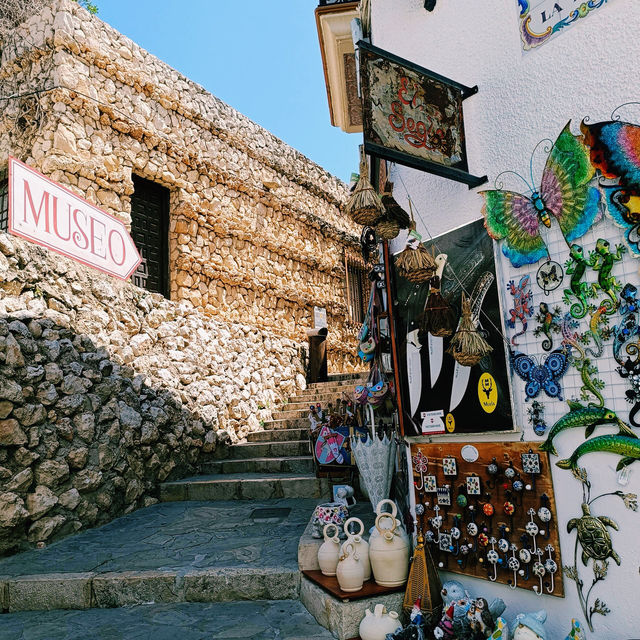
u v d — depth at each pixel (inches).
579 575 91.9
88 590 138.7
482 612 94.2
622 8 90.3
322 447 209.9
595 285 91.5
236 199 339.3
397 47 137.1
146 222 283.9
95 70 254.2
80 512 185.3
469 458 110.7
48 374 180.1
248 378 317.7
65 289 197.6
